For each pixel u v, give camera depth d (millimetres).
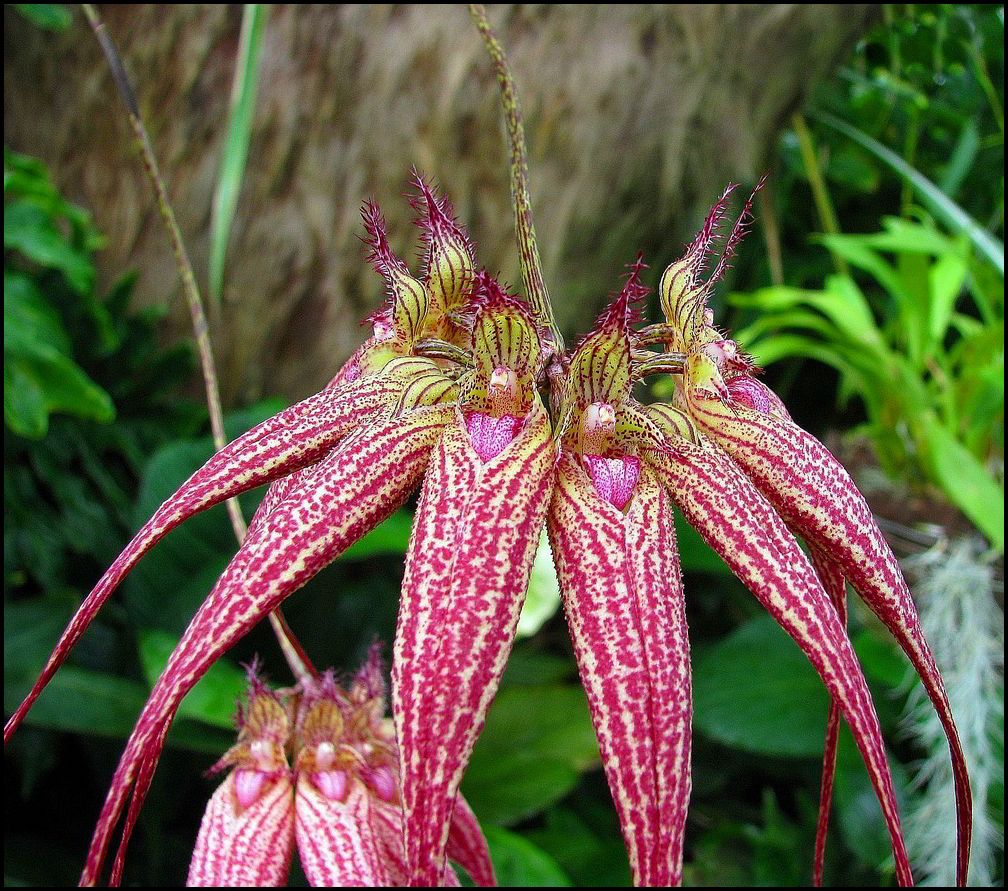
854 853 583
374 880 271
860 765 578
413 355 202
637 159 663
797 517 181
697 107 671
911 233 677
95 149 740
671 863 154
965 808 180
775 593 167
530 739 556
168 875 592
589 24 637
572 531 167
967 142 770
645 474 176
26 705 173
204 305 701
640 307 204
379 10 632
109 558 665
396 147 644
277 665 611
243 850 279
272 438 184
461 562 157
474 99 633
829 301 683
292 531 164
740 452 183
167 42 689
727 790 691
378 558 679
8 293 647
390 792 296
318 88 646
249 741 298
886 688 614
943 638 577
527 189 218
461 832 298
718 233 204
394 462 171
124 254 737
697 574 712
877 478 715
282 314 687
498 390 174
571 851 577
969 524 657
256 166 668
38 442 665
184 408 724
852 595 607
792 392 865
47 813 644
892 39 826
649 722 157
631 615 161
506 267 653
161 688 159
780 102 722
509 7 629
